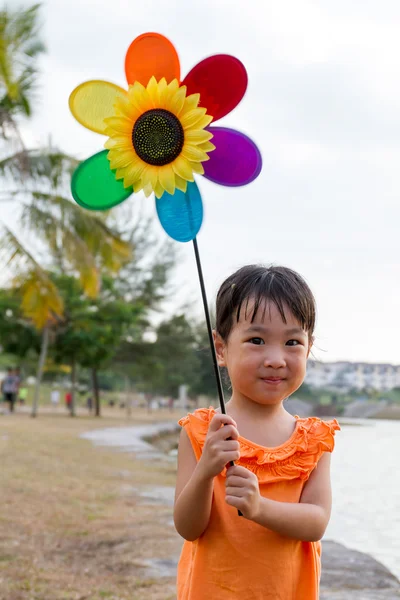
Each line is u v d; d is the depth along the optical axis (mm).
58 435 16719
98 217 12242
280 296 2090
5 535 5574
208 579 2029
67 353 27203
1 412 28672
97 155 2244
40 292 11945
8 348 26688
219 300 2199
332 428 2164
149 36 2213
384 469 12125
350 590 4336
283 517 1970
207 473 1948
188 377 39531
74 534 5762
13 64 9469
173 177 2123
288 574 2025
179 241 2137
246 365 2094
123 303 27875
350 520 7316
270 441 2133
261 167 2207
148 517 6625
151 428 22844
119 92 2227
